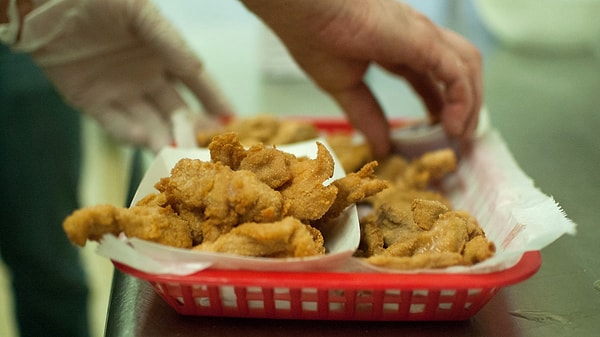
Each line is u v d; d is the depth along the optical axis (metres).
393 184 0.89
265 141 0.94
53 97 1.37
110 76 1.08
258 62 1.70
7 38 0.97
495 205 0.79
